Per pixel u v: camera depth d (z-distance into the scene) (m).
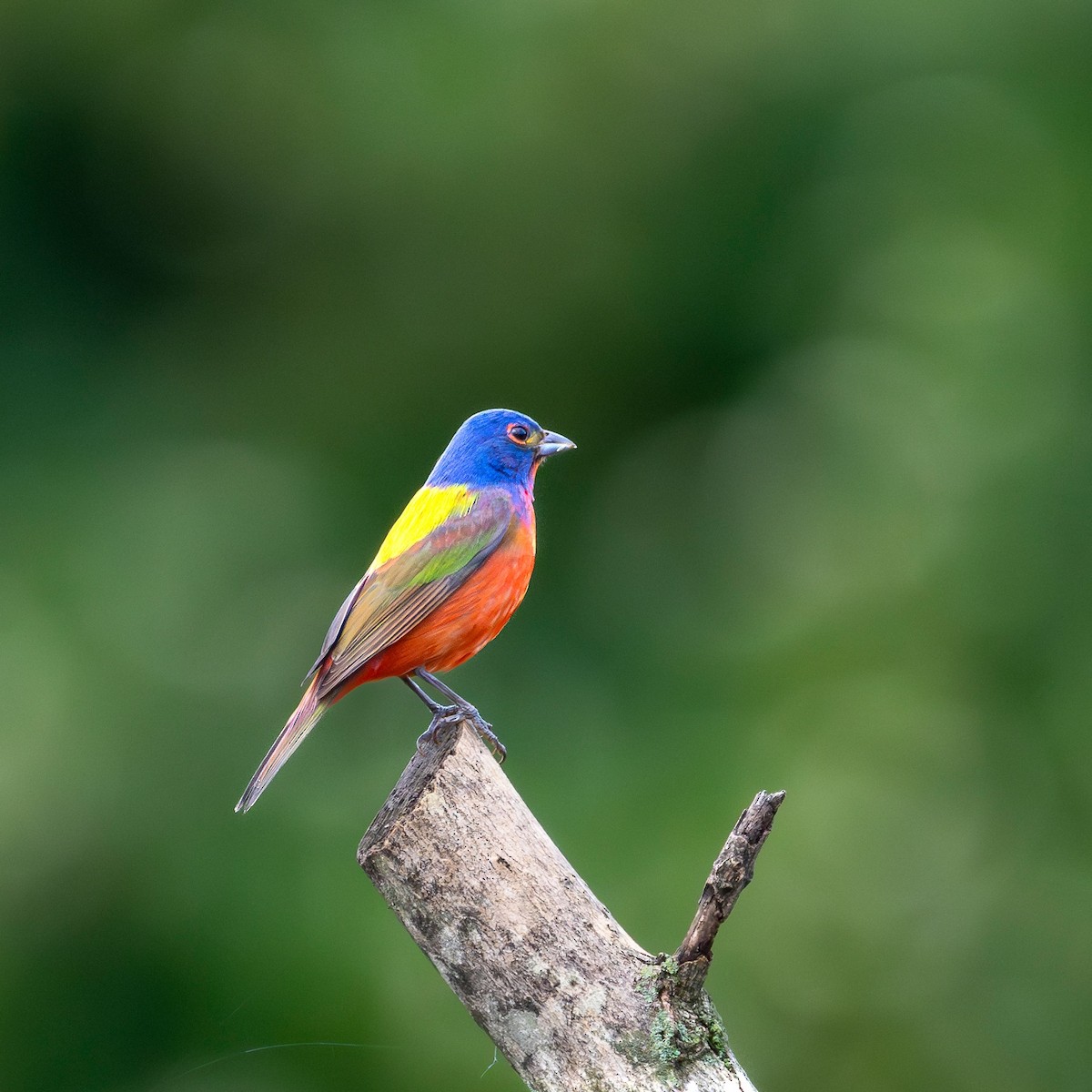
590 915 5.15
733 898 4.94
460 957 5.19
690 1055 4.93
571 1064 5.00
